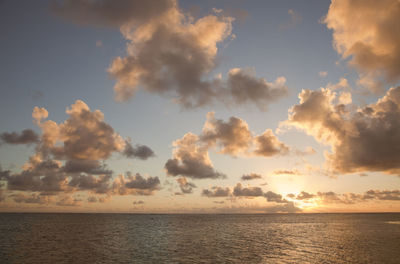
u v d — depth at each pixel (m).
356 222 133.88
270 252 42.88
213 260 36.50
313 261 35.69
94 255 39.31
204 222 141.62
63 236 63.62
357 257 38.00
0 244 48.97
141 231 80.81
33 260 35.44
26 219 146.00
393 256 38.50
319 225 112.12
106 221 137.12
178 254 40.88
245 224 123.31
